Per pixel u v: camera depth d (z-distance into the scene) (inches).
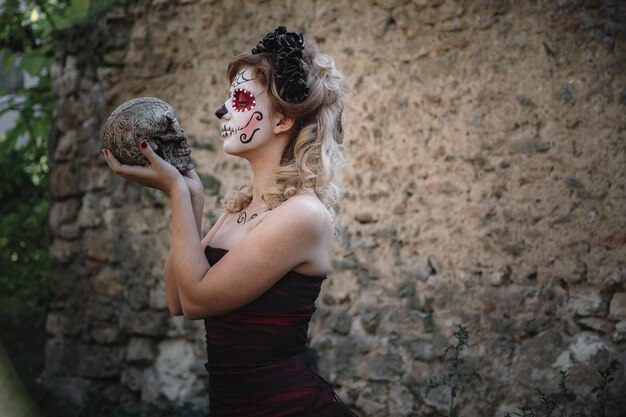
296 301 85.0
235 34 196.4
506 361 161.9
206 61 200.4
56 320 225.9
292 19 188.9
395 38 175.8
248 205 91.8
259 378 83.6
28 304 245.8
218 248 87.1
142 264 207.8
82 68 220.8
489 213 165.2
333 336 181.2
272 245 82.4
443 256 170.1
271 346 84.3
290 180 86.0
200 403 197.5
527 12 161.8
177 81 204.4
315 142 87.0
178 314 94.7
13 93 276.4
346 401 178.9
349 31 181.2
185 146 89.5
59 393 217.2
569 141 157.9
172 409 196.5
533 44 161.3
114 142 84.8
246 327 84.0
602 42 155.2
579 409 153.2
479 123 166.4
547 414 147.4
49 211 229.3
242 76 86.9
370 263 177.9
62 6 260.8
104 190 215.5
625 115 153.1
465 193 167.9
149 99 88.0
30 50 261.6
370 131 178.2
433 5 171.0
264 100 86.7
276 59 86.8
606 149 154.6
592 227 155.7
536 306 160.2
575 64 157.5
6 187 280.5
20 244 270.2
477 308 165.9
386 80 176.7
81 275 220.1
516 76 162.9
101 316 214.7
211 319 86.4
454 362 163.0
